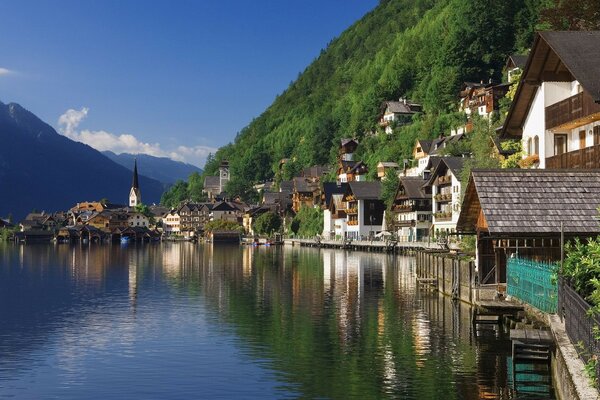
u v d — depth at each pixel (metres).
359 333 39.56
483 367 30.70
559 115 47.84
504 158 71.19
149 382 29.30
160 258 127.06
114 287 67.88
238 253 148.00
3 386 28.92
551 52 47.44
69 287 68.19
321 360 32.72
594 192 36.19
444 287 56.06
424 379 28.91
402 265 96.75
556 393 24.69
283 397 26.84
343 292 60.75
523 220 34.78
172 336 39.38
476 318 41.59
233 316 46.66
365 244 142.75
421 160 165.62
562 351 21.98
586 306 20.56
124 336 39.59
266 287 66.38
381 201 154.88
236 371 30.83
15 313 49.09
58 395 27.61
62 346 36.81
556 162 48.19
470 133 142.12
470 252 59.38
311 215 199.25
